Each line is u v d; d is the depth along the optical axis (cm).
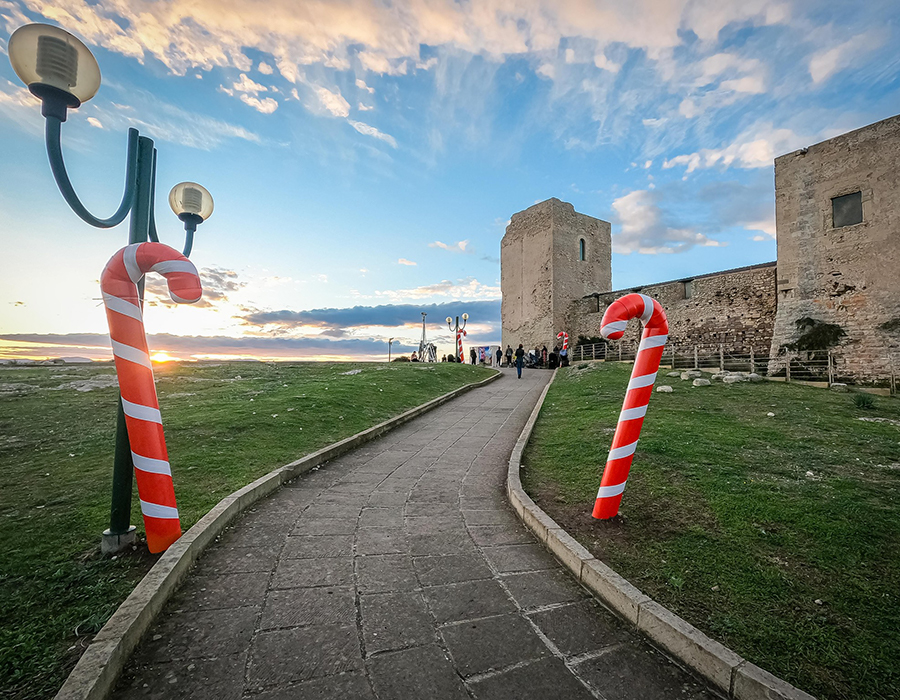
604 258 3422
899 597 279
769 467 526
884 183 1529
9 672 210
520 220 3434
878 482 476
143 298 355
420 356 3247
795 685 210
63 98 304
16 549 338
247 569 326
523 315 3372
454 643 245
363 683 213
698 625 253
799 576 303
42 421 831
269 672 220
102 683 200
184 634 249
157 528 334
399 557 350
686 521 392
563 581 316
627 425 401
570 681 218
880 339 1491
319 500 482
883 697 203
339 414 916
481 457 672
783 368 1688
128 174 382
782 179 1789
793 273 1734
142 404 334
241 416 829
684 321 2411
